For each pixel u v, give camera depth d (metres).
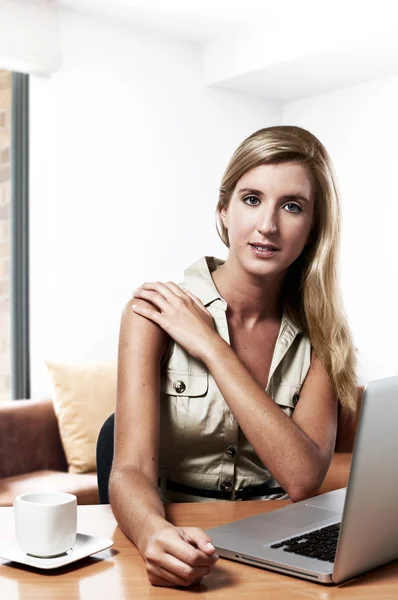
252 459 1.41
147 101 4.65
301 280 1.48
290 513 1.16
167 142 4.75
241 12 4.40
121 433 1.24
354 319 4.84
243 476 1.41
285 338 1.47
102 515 1.21
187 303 1.35
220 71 4.82
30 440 3.64
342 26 4.12
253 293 1.43
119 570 0.94
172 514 1.21
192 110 4.88
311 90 5.02
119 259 4.50
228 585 0.89
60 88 4.28
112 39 4.48
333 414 1.45
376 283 4.71
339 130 4.96
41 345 4.21
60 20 4.25
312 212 1.39
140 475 1.14
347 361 1.47
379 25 3.95
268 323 1.48
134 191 4.58
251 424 1.24
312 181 1.36
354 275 4.84
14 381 4.18
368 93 4.78
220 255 5.02
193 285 1.44
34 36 4.07
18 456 3.58
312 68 4.55
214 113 4.99
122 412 1.26
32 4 4.07
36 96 4.22
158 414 1.29
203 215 4.93
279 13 4.42
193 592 0.86
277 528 1.08
